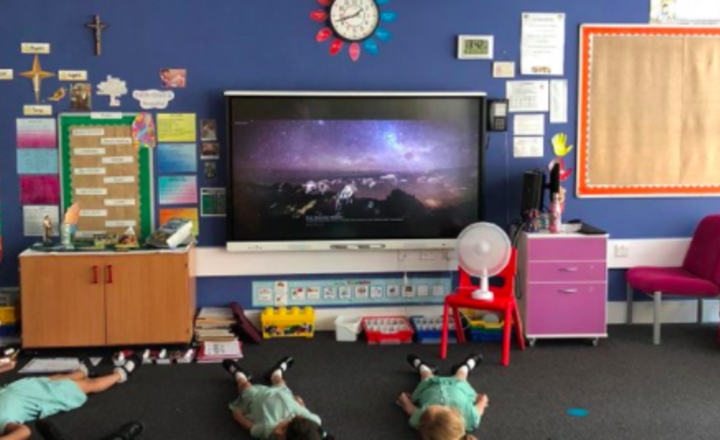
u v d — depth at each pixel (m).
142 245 5.05
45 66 5.18
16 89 5.17
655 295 5.16
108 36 5.20
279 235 5.30
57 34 5.16
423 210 5.37
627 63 5.51
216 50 5.28
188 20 5.25
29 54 5.16
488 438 3.68
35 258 4.81
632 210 5.62
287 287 5.48
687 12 5.51
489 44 5.45
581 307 5.12
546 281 5.09
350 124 5.28
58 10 5.15
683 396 4.22
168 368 4.72
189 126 5.30
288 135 5.24
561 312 5.11
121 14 5.19
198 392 4.31
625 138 5.56
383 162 5.32
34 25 5.14
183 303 4.92
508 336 4.77
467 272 4.97
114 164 5.27
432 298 5.58
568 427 3.81
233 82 5.31
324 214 5.31
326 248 5.33
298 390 4.32
